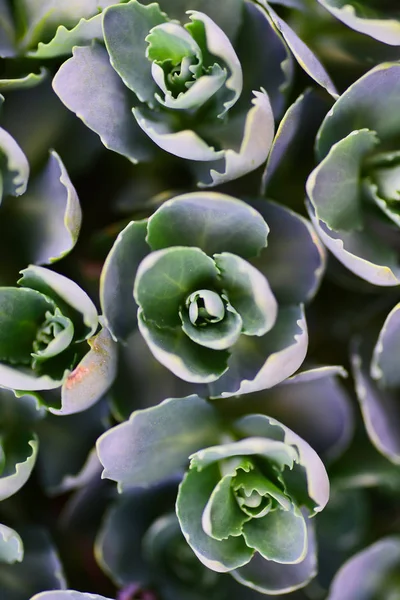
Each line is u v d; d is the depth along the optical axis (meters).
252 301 0.32
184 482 0.32
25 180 0.32
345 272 0.34
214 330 0.32
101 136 0.32
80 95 0.32
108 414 0.33
